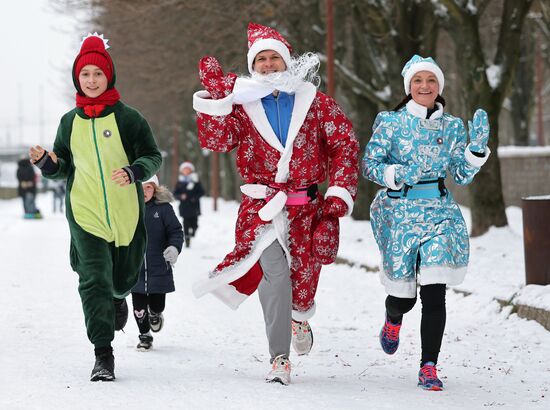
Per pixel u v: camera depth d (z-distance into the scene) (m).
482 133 17.89
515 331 24.42
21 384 16.95
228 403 15.47
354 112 66.88
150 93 94.31
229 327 25.16
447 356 21.16
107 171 18.23
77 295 31.34
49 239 61.72
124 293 18.98
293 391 16.55
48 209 125.62
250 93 17.52
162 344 22.23
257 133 17.80
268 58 17.88
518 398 16.44
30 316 26.17
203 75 17.48
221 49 67.44
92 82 18.23
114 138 18.27
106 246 18.14
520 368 19.69
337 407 15.23
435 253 17.47
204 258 49.25
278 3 60.84
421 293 17.62
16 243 57.69
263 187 17.80
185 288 34.66
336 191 17.55
